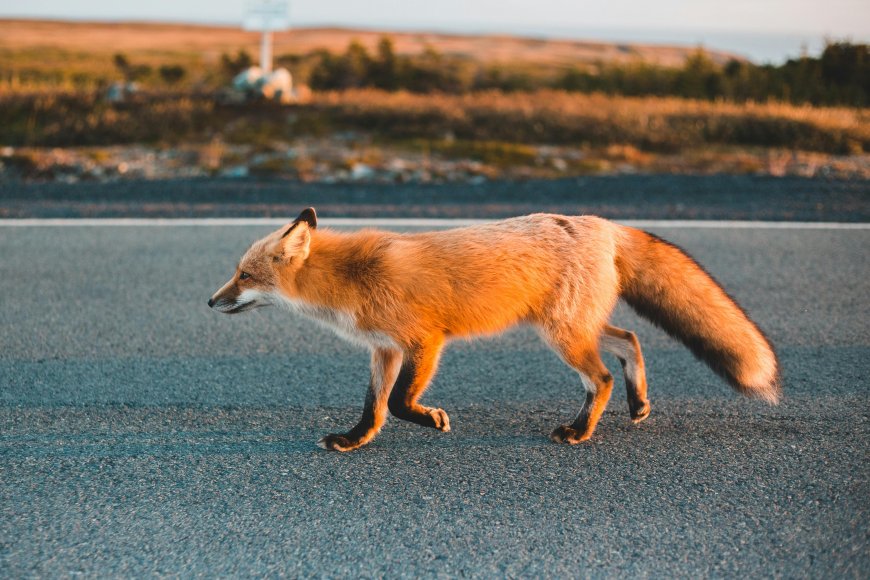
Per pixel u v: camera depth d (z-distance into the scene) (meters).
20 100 13.33
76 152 11.39
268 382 4.58
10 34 59.66
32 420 4.02
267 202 9.02
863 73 19.33
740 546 2.92
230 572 2.77
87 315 5.65
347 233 4.21
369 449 3.79
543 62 47.44
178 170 10.75
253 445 3.80
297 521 3.11
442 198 9.31
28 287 6.22
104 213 8.48
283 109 13.77
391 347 3.96
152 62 35.31
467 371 4.79
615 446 3.82
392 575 2.75
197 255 7.09
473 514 3.17
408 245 3.94
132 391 4.41
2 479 3.41
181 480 3.44
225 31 81.50
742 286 6.41
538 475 3.51
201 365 4.82
